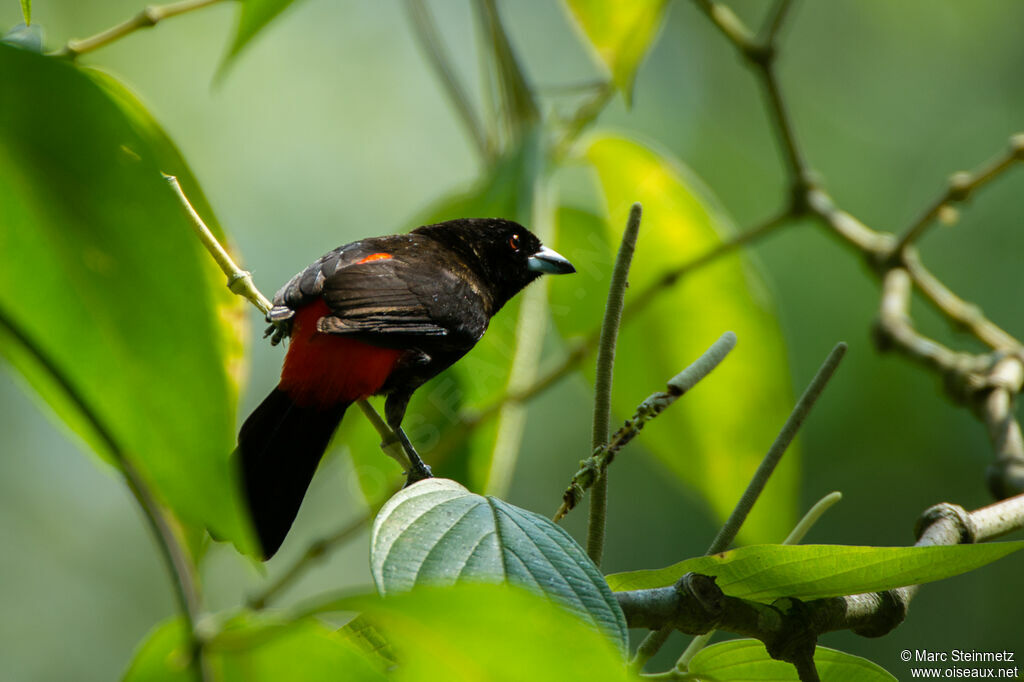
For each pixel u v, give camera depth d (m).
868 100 15.88
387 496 7.33
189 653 2.38
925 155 15.38
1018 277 14.07
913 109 15.72
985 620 13.13
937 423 13.48
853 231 9.85
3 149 2.26
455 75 9.29
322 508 14.84
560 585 3.37
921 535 5.25
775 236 14.00
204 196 5.79
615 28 8.27
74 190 2.27
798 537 4.80
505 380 8.26
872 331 9.22
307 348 7.62
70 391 2.22
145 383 2.27
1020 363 8.29
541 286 8.37
